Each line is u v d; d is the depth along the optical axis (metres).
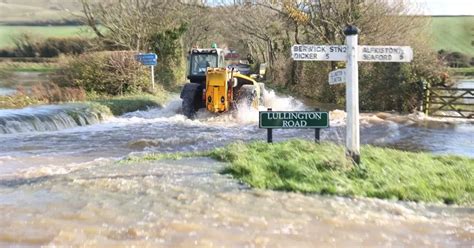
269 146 10.94
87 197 7.54
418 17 28.05
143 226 6.26
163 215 6.70
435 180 8.91
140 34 33.88
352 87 9.10
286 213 6.90
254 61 63.19
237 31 54.69
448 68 26.48
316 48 9.05
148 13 34.28
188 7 39.78
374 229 6.39
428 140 16.50
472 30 31.23
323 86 29.05
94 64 27.03
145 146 14.12
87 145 14.37
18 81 32.88
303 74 32.62
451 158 11.16
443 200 8.00
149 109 23.91
